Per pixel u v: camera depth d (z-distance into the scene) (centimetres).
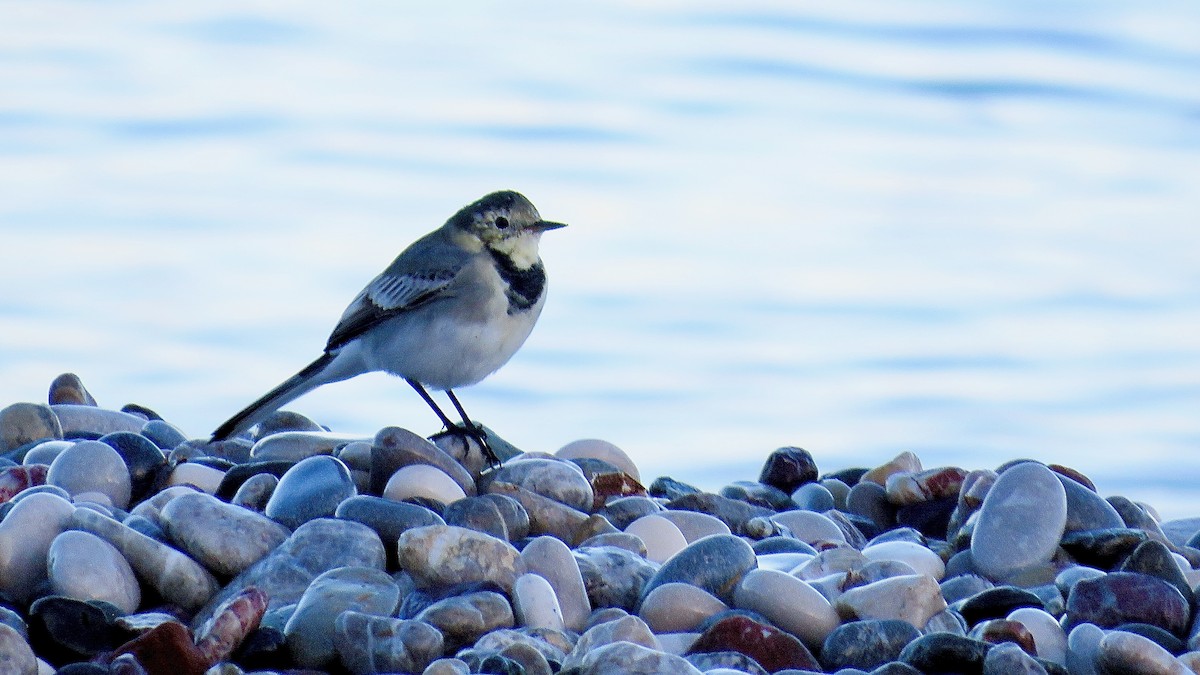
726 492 1648
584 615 1201
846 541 1487
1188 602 1251
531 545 1228
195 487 1465
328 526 1240
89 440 1502
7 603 1176
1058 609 1248
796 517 1504
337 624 1100
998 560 1342
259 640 1100
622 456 1633
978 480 1506
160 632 1037
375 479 1425
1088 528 1389
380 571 1180
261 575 1204
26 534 1204
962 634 1152
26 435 1627
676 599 1192
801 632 1177
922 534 1563
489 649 1080
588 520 1387
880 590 1180
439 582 1188
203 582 1202
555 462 1468
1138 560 1286
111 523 1212
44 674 1047
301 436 1557
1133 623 1192
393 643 1078
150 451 1487
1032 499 1372
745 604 1198
